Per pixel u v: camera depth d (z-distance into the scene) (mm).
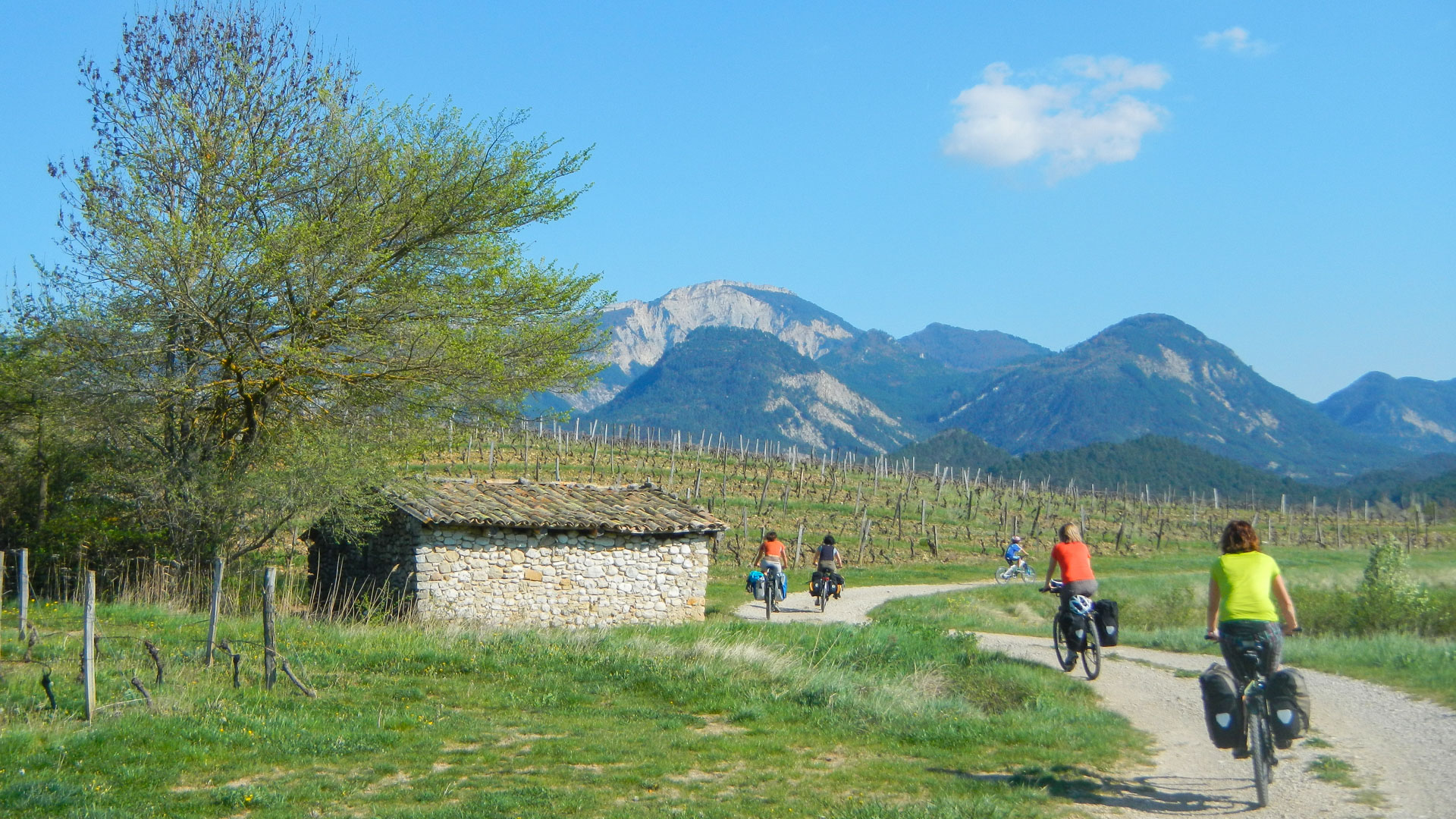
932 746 9320
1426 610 23688
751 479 63156
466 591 21047
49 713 9367
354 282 19578
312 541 26656
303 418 20625
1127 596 32594
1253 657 7262
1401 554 24797
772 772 8320
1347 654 14953
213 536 19734
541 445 60094
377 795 7527
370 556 23188
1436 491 132125
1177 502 95750
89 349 18594
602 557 22719
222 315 18859
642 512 23938
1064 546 13961
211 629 11852
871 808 6934
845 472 74000
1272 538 62031
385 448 20672
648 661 13125
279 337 19875
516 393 21359
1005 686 12938
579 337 21906
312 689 10953
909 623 19984
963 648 15805
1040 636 22047
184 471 19547
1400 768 7887
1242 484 199750
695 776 8242
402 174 20375
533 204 21547
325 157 20672
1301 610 25344
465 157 20703
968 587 36406
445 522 20562
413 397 20609
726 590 32750
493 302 21109
